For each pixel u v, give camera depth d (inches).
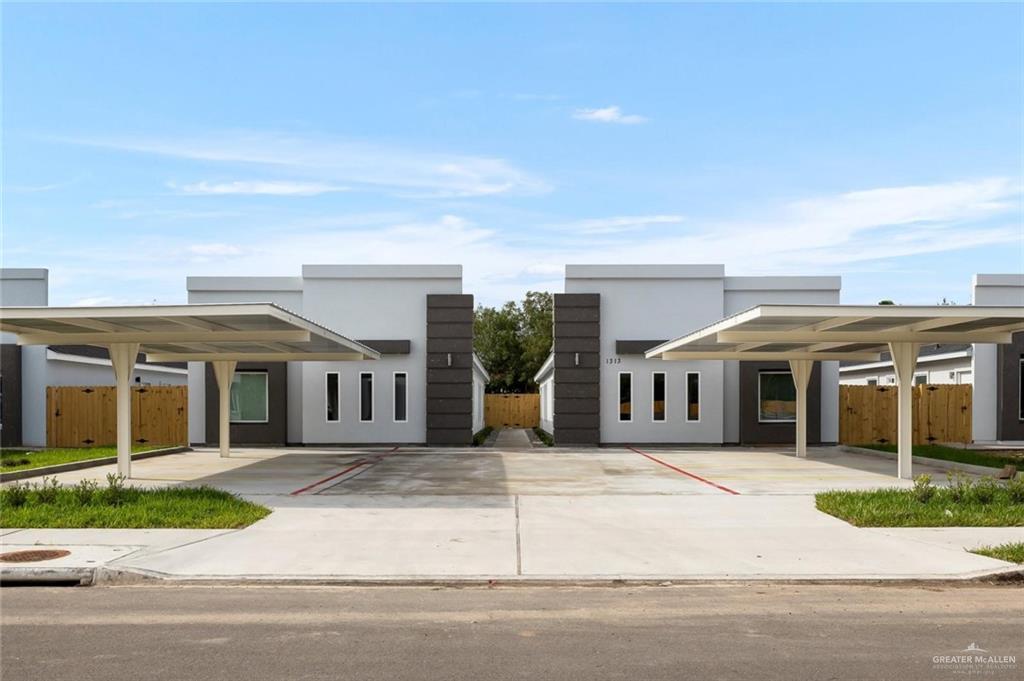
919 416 1079.6
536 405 1825.8
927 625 268.4
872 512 463.8
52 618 277.9
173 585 329.4
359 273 1057.5
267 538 412.5
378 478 681.6
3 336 1030.4
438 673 221.6
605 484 639.1
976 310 576.4
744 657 235.0
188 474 715.4
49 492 500.1
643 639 253.3
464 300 1047.0
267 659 233.6
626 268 1060.5
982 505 485.1
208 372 1060.5
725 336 706.8
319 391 1053.2
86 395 1045.8
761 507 515.2
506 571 344.2
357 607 293.6
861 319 601.3
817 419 1051.3
